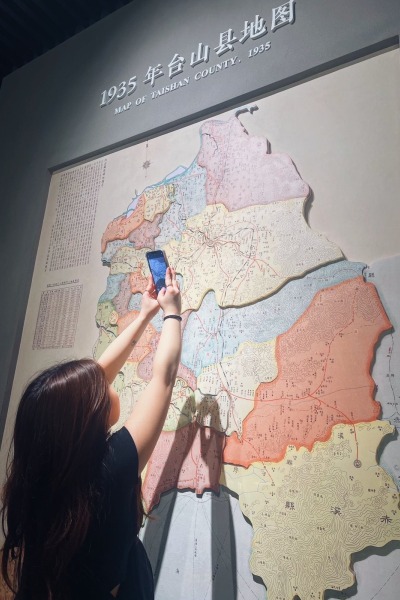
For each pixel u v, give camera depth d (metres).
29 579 0.79
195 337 1.40
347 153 1.30
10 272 2.02
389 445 1.04
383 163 1.23
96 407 0.85
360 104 1.32
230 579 1.14
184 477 1.28
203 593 1.17
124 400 1.48
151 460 1.36
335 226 1.26
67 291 1.82
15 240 2.07
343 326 1.16
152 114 1.79
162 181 1.68
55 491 0.79
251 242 1.38
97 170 1.94
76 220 1.92
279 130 1.45
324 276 1.23
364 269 1.18
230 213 1.46
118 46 2.08
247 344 1.30
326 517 1.06
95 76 2.12
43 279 1.92
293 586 1.05
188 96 1.70
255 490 1.17
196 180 1.58
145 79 1.88
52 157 2.12
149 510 1.31
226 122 1.58
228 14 1.71
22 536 0.84
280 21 1.54
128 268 1.66
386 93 1.28
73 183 2.00
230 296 1.37
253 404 1.24
